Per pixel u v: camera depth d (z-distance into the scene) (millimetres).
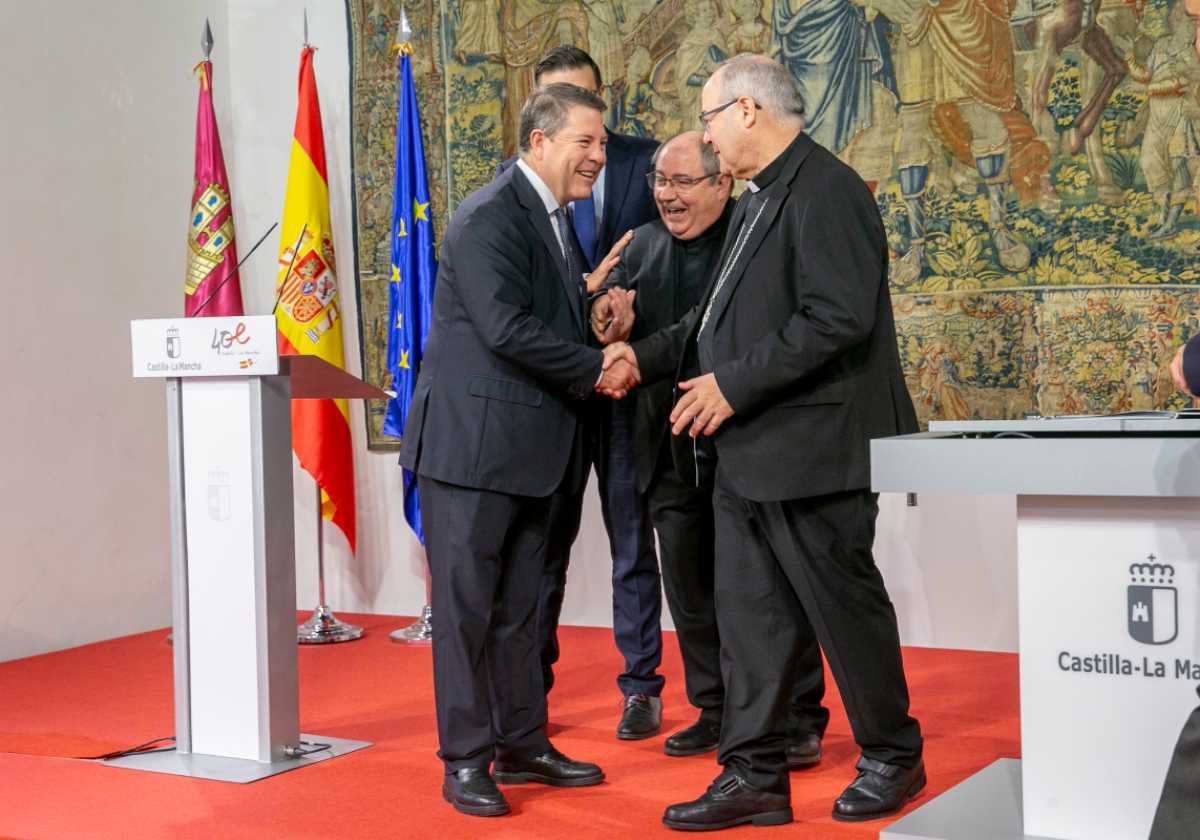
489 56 5965
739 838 2855
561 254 3293
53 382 5852
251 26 6734
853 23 5270
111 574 6113
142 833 3020
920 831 2340
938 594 5289
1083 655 2195
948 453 2123
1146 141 4801
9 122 5680
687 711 4207
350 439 6191
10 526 5633
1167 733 2133
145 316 6312
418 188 5766
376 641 5754
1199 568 2098
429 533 3189
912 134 5188
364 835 2959
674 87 5633
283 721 3615
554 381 3146
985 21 5039
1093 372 4926
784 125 2908
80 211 6000
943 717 4047
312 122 6047
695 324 3127
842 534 2863
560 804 3176
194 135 6613
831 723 3994
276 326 3393
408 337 5727
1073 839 2221
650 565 3973
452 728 3156
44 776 3553
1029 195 5004
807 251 2809
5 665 5461
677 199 3562
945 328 5168
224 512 3594
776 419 2855
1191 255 4750
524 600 3334
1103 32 4848
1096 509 2174
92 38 6082
